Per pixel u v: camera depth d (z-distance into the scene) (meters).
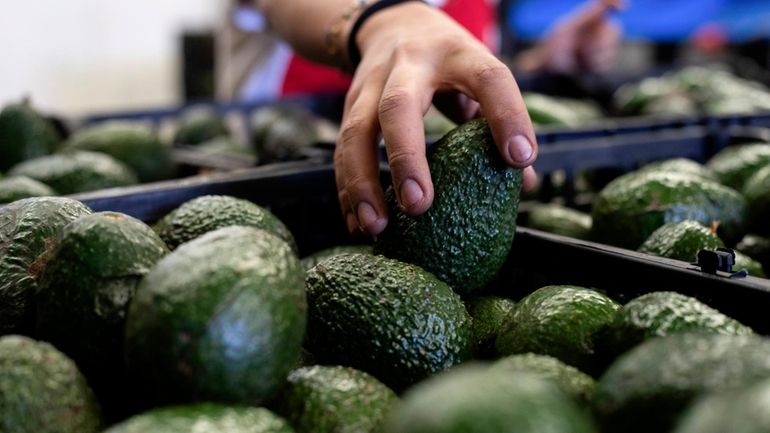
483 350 1.24
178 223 1.32
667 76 3.85
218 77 4.21
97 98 7.43
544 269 1.39
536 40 5.64
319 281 1.18
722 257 1.14
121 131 2.39
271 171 1.72
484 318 1.27
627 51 5.76
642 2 5.60
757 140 2.12
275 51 3.86
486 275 1.29
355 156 1.33
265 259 0.94
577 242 1.34
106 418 0.98
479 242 1.25
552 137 2.11
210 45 5.05
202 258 0.92
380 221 1.29
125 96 7.57
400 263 1.19
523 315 1.16
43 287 1.02
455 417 0.69
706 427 0.66
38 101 7.13
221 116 3.22
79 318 0.98
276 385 0.94
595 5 4.29
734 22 5.74
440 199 1.25
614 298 1.28
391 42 1.55
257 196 1.66
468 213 1.24
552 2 5.52
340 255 1.23
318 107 3.45
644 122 2.29
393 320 1.11
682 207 1.53
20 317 1.08
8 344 0.90
